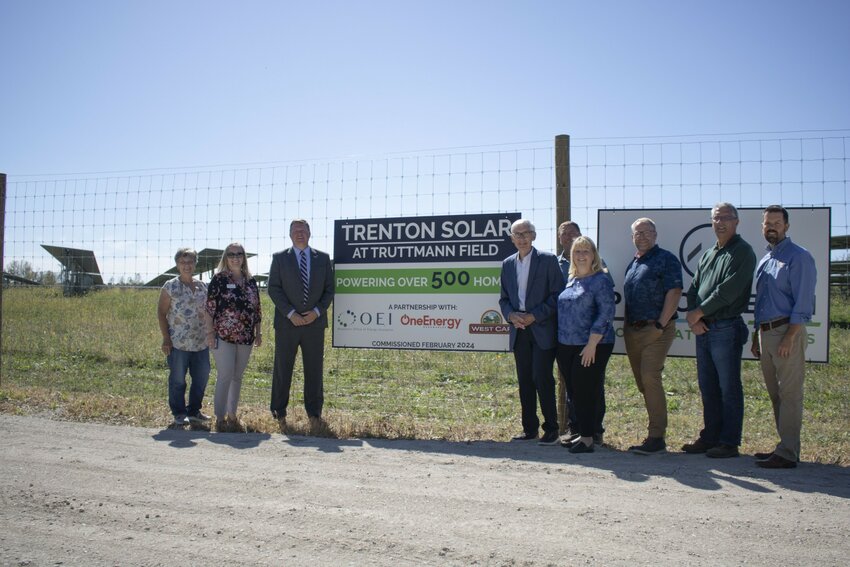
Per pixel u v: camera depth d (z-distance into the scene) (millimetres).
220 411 7383
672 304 5996
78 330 13391
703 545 3820
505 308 6762
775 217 5578
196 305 7609
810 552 3725
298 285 7371
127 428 7094
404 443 6527
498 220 7281
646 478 5203
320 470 5445
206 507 4473
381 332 7715
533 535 3971
